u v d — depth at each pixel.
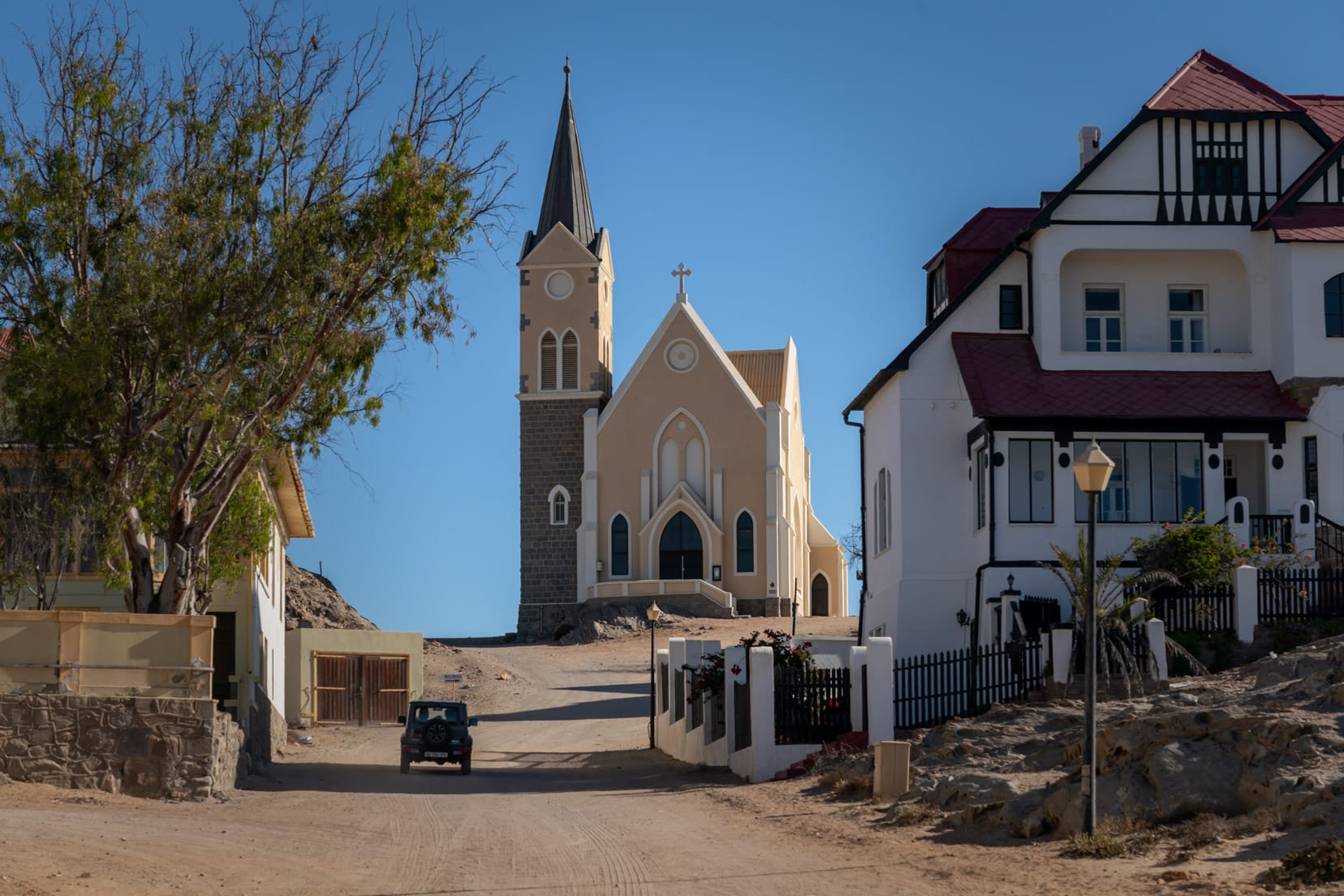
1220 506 32.56
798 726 26.70
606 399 88.25
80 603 32.41
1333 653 20.17
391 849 17.95
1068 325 34.81
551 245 87.06
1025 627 29.27
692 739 33.41
